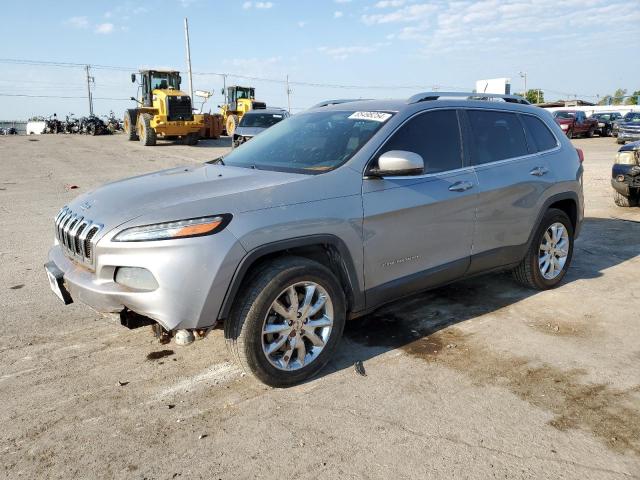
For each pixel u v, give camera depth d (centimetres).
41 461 268
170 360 373
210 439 285
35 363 368
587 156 2048
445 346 395
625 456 270
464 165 426
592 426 296
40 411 311
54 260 361
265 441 283
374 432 290
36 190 1224
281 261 324
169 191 333
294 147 405
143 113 2495
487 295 503
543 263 510
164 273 291
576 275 565
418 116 405
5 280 545
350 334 416
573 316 452
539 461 266
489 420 301
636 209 938
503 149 464
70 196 1134
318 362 345
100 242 303
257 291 311
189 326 299
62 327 427
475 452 273
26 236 751
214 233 298
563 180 505
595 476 256
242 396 327
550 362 370
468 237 425
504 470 260
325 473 258
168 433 290
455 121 430
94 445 280
